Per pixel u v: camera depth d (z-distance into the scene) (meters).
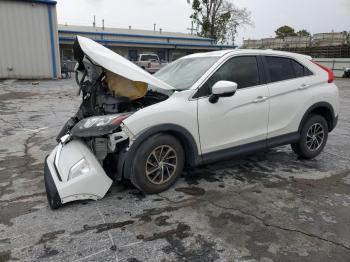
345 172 4.58
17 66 19.05
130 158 3.45
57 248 2.69
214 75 3.98
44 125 7.37
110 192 3.74
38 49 19.38
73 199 3.27
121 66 3.59
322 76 5.04
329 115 5.14
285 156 5.26
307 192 3.87
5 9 18.12
